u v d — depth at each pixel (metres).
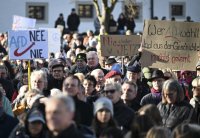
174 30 17.45
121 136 10.45
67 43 38.03
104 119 11.52
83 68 19.86
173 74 17.77
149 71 17.73
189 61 17.47
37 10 55.16
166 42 17.45
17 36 18.17
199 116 14.47
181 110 13.80
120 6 55.56
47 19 55.16
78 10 55.66
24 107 14.55
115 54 20.77
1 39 37.12
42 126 11.53
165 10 57.38
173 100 13.84
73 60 25.42
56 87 17.05
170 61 17.47
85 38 37.31
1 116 12.95
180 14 57.94
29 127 11.52
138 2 56.16
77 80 12.82
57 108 9.16
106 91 13.16
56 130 9.28
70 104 9.24
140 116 10.80
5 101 14.63
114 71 16.28
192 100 14.70
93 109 12.64
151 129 10.12
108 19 40.19
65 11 55.50
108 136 10.43
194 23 17.44
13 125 12.92
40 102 12.16
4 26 54.44
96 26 50.97
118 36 20.75
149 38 17.47
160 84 15.51
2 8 54.34
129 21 51.50
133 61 19.23
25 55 18.19
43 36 18.25
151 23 17.45
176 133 9.82
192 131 9.73
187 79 18.00
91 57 19.72
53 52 26.33
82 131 11.01
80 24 55.53
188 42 17.47
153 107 11.12
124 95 14.58
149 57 17.50
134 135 10.74
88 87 14.95
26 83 18.97
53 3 55.25
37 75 15.28
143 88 17.14
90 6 55.75
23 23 28.88
